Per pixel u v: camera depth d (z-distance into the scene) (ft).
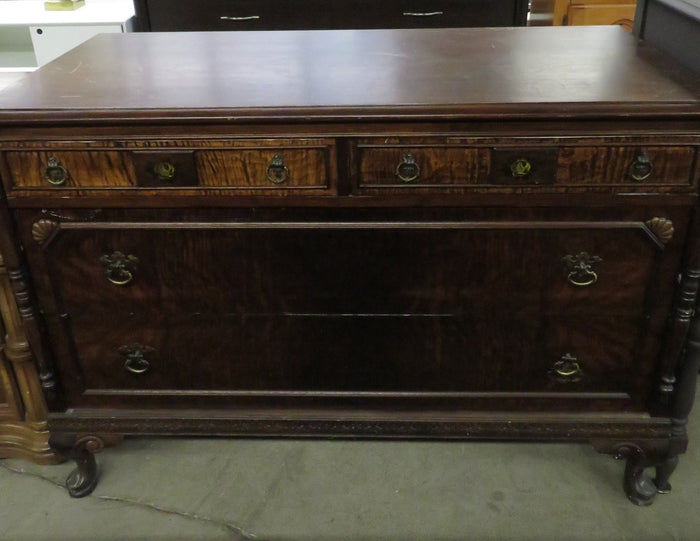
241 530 4.76
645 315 4.24
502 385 4.58
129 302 4.35
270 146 3.81
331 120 3.70
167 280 4.27
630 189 3.84
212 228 4.08
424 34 5.32
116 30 8.48
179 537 4.72
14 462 5.37
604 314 4.26
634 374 4.46
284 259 4.18
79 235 4.12
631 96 3.71
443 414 4.67
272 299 4.32
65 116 3.71
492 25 7.95
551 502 4.92
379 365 4.54
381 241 4.10
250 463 5.30
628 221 3.95
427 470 5.21
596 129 3.69
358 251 4.14
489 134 3.73
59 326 4.42
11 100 3.88
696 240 3.89
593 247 4.05
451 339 4.42
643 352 4.36
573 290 4.19
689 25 4.29
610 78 4.08
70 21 8.45
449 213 4.00
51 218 4.07
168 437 5.54
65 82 4.25
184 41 5.29
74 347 4.53
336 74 4.29
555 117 3.64
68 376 4.61
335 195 3.95
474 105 3.67
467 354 4.47
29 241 4.13
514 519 4.79
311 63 4.57
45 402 4.95
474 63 4.49
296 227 4.07
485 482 5.09
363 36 5.30
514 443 5.43
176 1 8.02
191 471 5.24
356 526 4.77
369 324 4.40
